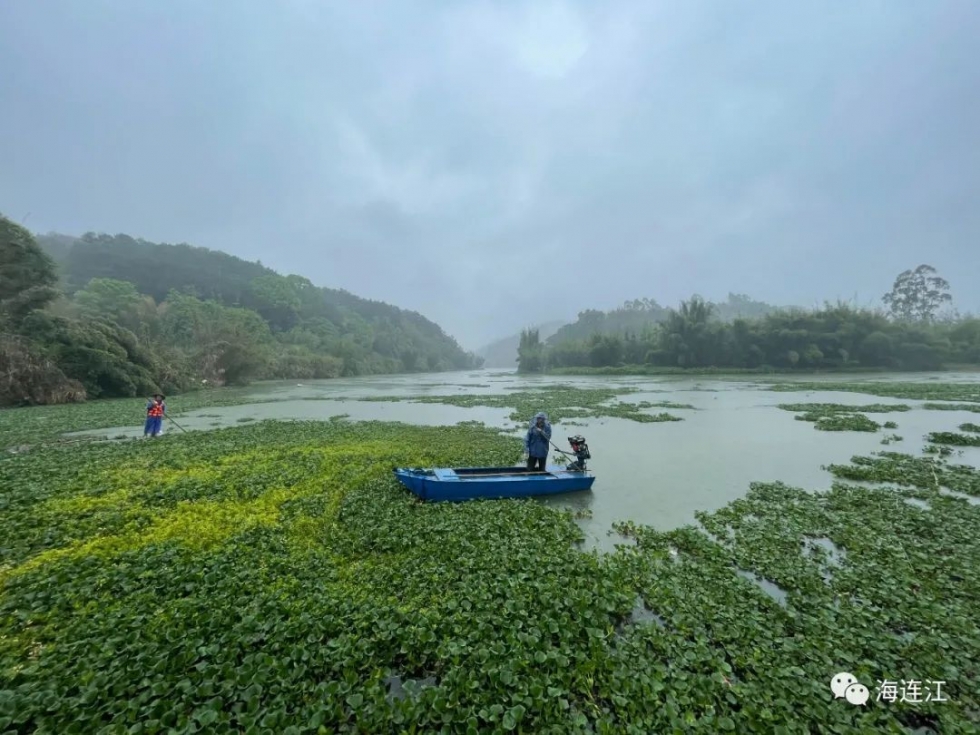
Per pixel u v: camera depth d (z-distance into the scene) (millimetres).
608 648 5367
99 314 54188
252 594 6395
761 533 8930
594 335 98625
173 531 8727
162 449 16312
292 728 4031
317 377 88438
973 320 77625
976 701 4633
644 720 4281
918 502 11000
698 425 23125
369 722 4176
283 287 123938
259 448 16688
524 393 45094
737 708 4535
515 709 4270
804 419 24594
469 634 5457
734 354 74812
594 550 8203
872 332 70375
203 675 4676
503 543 8312
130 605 6059
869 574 7141
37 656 5109
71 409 30422
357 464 14273
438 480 10781
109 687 4504
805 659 5199
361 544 8320
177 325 73438
